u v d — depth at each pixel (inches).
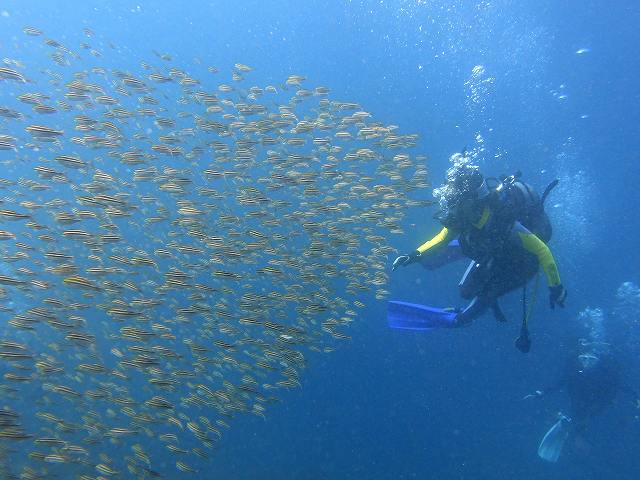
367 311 353.7
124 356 145.9
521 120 601.0
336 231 177.9
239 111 181.0
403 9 629.9
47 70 194.2
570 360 212.1
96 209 165.0
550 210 381.4
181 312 157.2
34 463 173.8
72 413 195.5
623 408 293.1
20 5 1047.0
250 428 308.5
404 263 157.2
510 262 143.4
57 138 162.7
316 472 278.7
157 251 164.2
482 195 136.1
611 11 679.7
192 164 186.4
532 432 339.6
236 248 166.4
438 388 371.9
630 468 296.8
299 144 174.7
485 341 357.1
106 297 159.5
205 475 241.4
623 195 617.6
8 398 197.5
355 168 193.3
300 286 178.1
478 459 323.9
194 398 156.5
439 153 500.4
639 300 219.0
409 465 313.6
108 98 173.2
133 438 233.5
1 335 195.3
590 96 713.0
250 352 167.2
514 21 649.0
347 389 362.3
